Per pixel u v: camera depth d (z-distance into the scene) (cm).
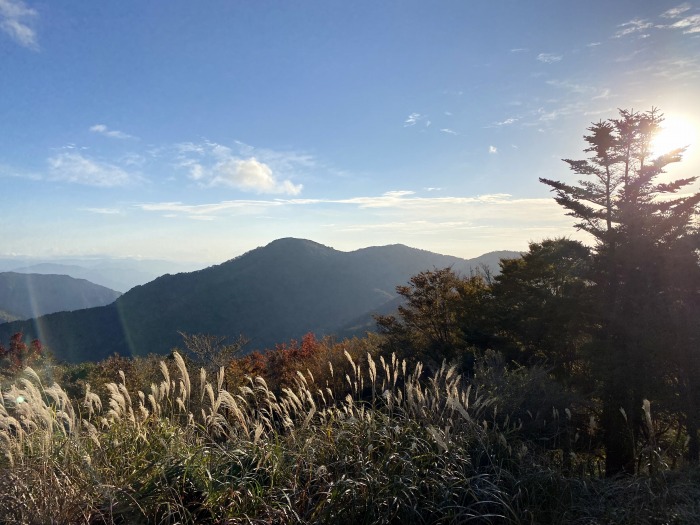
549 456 543
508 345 1916
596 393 1332
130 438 450
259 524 365
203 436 466
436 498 412
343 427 475
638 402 1284
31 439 421
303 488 404
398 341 2219
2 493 352
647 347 1319
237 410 444
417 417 525
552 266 2138
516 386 766
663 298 1508
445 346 2134
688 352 1291
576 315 1747
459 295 2438
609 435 961
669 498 441
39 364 1730
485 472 457
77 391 932
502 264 2488
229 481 390
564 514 414
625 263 1645
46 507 357
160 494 373
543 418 689
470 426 510
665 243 1662
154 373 1060
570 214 2152
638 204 1948
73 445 417
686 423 1232
